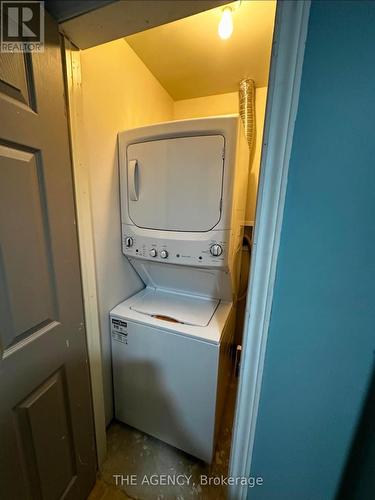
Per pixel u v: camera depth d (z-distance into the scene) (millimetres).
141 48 1432
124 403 1553
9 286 745
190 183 1233
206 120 1130
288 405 858
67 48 925
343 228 670
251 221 2125
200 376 1266
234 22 1221
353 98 595
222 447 1523
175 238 1312
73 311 1049
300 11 581
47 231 879
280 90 636
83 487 1221
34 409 877
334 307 726
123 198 1431
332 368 770
